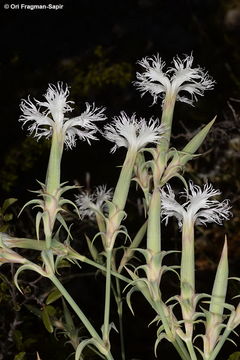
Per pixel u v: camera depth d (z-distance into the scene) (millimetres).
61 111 318
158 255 304
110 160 830
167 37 1056
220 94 894
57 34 1086
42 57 1028
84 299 608
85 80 781
